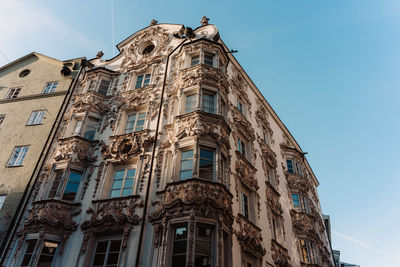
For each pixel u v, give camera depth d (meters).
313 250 24.77
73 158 19.06
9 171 20.45
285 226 23.64
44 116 23.55
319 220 30.88
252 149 23.17
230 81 24.19
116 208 16.14
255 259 17.61
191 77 20.02
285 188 27.17
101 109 22.34
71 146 19.58
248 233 17.27
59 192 17.62
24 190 18.98
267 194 22.50
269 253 19.23
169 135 18.19
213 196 14.69
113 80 24.48
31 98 25.67
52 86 26.39
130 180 17.78
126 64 25.48
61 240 16.00
